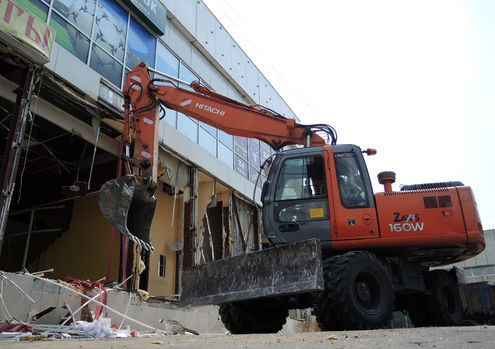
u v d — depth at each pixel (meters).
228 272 5.21
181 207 13.82
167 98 7.55
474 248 5.63
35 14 8.30
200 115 7.53
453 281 6.99
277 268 4.74
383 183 5.91
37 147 10.43
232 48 17.33
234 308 5.87
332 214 5.39
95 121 9.52
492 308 11.89
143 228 5.78
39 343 3.17
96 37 9.93
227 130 7.44
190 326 10.47
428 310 6.48
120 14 10.95
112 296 8.27
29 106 7.61
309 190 5.64
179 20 13.67
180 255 12.52
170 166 11.84
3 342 3.43
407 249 5.56
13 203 12.27
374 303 4.84
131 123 7.45
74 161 11.42
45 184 12.06
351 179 5.62
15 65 7.69
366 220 5.38
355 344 2.34
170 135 11.70
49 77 8.18
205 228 14.23
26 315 6.30
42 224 12.16
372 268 4.88
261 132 7.16
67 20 9.12
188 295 5.51
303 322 16.48
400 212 5.42
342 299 4.46
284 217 5.55
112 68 10.32
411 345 2.16
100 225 11.30
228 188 14.81
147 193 5.86
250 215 16.45
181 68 13.64
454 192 5.57
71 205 11.92
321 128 6.86
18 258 11.87
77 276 11.06
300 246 4.61
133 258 9.67
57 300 6.87
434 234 5.33
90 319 7.06
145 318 9.02
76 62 8.78
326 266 4.74
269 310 6.28
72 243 11.48
